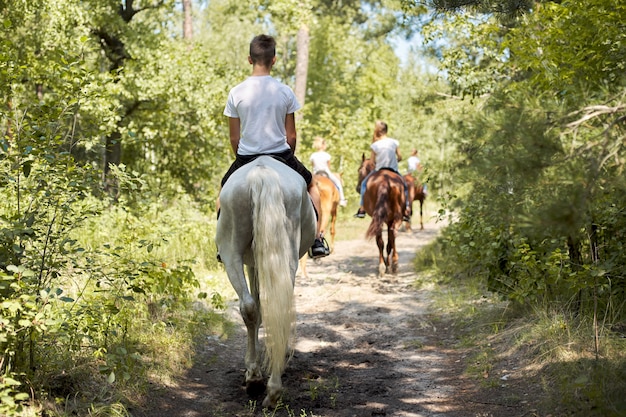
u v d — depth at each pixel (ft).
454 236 28.07
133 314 20.30
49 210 16.52
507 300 24.06
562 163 10.74
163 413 15.67
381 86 115.03
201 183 65.62
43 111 15.81
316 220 17.47
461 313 25.09
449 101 46.98
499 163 11.21
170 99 54.95
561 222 10.23
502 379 17.83
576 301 20.36
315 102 119.75
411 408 16.47
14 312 12.98
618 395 14.51
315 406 16.51
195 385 17.90
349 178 79.87
